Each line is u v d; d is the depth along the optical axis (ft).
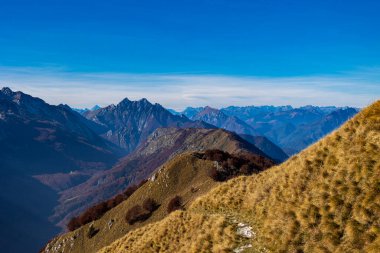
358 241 55.67
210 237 89.35
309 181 75.31
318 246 60.49
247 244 76.64
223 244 81.56
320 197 68.23
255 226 81.46
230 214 97.30
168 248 104.68
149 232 127.03
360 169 65.67
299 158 85.35
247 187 105.19
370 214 57.57
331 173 71.41
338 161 72.38
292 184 79.20
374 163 64.59
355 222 58.49
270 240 71.36
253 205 90.38
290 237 67.10
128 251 122.11
